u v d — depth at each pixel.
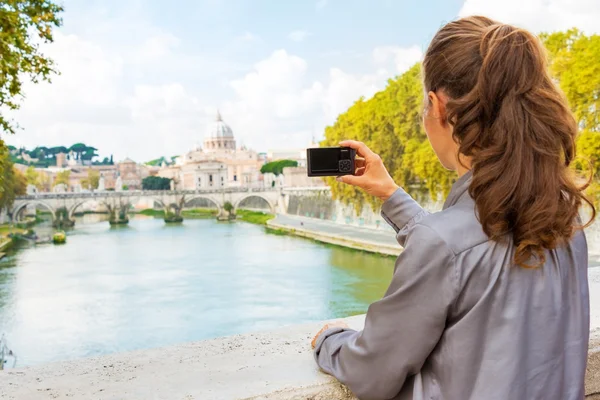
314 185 105.56
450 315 1.07
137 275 58.50
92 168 147.00
